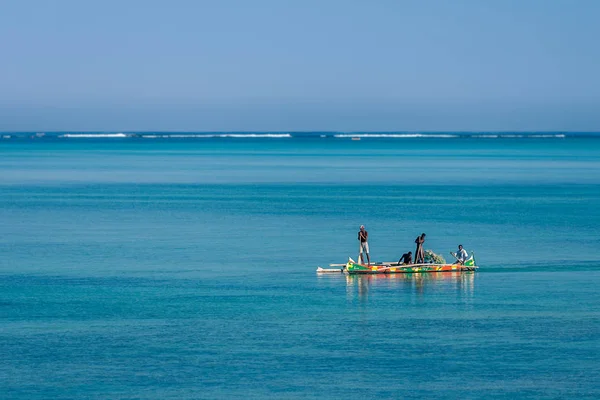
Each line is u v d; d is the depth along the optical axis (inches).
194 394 2053.4
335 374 2186.3
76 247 4173.2
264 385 2110.0
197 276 3385.8
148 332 2534.5
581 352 2357.3
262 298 2982.3
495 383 2129.7
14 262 3715.6
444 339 2471.7
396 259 3860.7
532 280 3302.2
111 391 2069.4
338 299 2972.4
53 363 2256.4
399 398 2032.5
